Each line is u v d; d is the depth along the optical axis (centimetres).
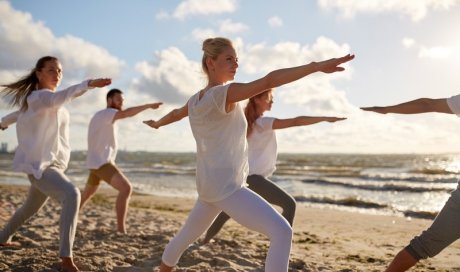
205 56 283
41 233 588
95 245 526
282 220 257
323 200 1565
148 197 1590
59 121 393
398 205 1462
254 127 419
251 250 504
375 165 5666
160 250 491
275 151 430
